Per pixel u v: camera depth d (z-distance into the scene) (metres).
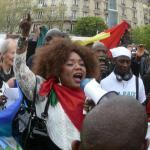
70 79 3.57
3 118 3.40
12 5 64.19
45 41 5.23
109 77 5.52
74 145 1.78
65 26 84.69
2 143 3.39
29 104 3.51
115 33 9.05
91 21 61.47
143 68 7.82
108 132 1.60
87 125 1.64
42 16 69.88
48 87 3.47
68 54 3.59
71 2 85.38
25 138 3.45
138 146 1.62
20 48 3.46
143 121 1.64
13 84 3.75
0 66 4.41
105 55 6.16
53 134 3.40
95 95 2.80
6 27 63.25
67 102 3.45
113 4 12.81
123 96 1.71
